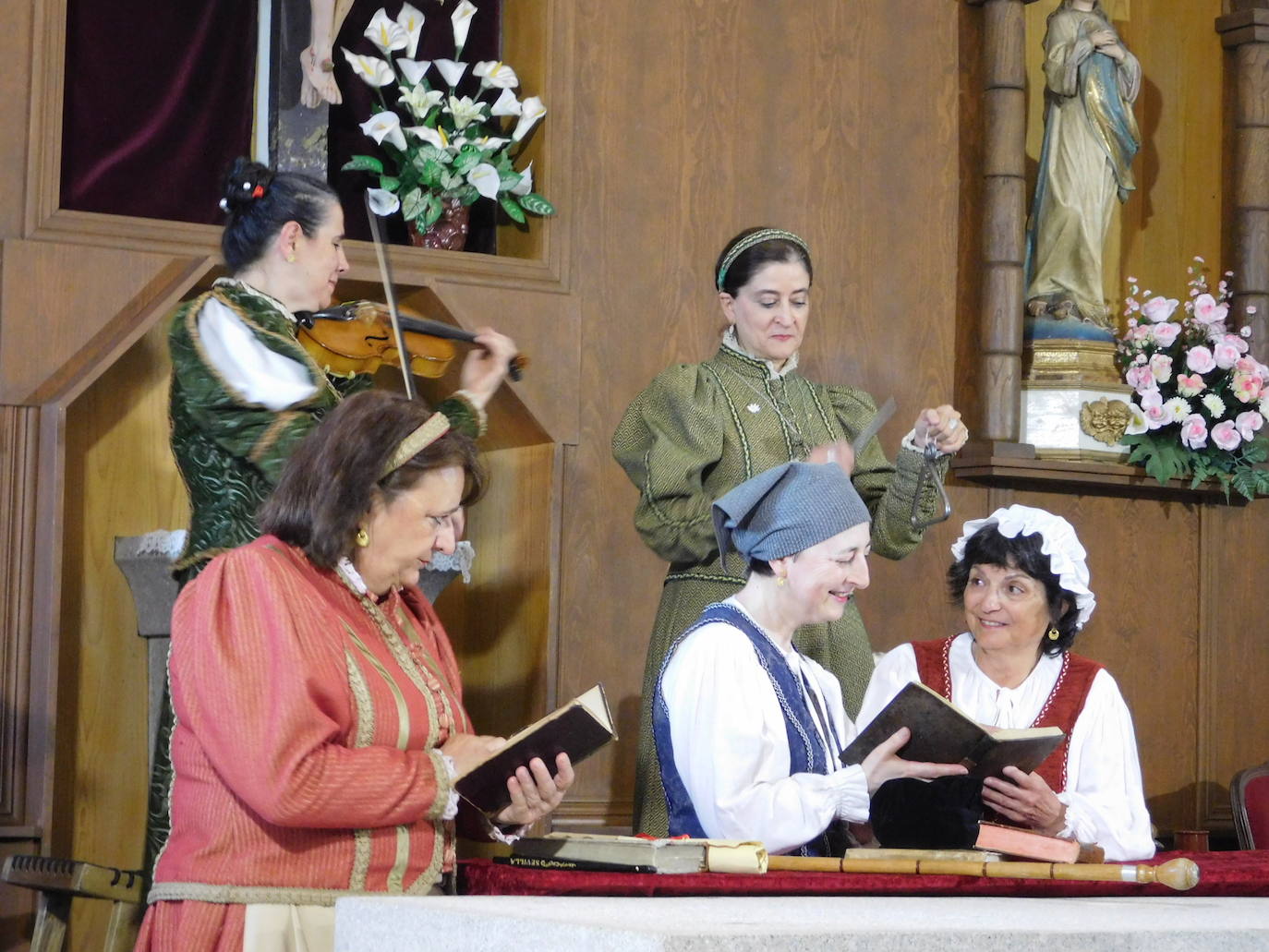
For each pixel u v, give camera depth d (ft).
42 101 18.48
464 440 10.81
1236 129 26.00
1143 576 24.82
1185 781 24.90
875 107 23.65
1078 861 12.34
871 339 23.45
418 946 7.73
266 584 9.97
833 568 12.35
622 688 21.52
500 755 10.51
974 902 9.17
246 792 9.58
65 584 19.27
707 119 22.53
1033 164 25.50
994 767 11.93
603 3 21.97
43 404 18.17
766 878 10.23
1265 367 24.88
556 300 20.85
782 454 17.19
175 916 9.84
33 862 14.60
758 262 17.26
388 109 21.44
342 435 10.43
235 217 14.97
